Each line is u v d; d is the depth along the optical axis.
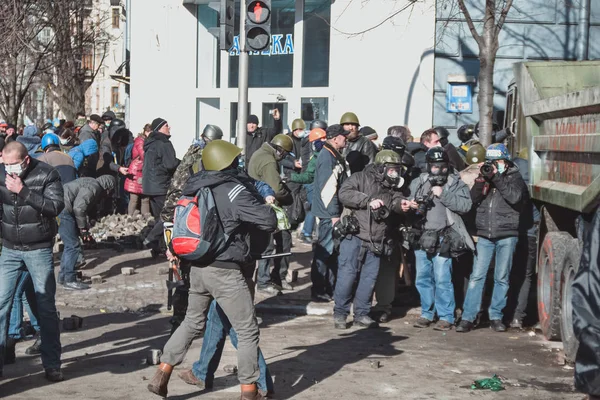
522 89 10.35
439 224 9.65
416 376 7.72
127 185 17.64
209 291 6.45
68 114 34.06
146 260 14.38
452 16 19.22
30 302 7.98
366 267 9.85
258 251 6.73
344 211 9.84
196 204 6.35
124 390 7.12
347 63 20.17
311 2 20.75
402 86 19.83
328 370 7.90
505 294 9.72
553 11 19.66
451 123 19.72
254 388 6.53
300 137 16.36
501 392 7.21
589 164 7.54
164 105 22.30
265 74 21.41
